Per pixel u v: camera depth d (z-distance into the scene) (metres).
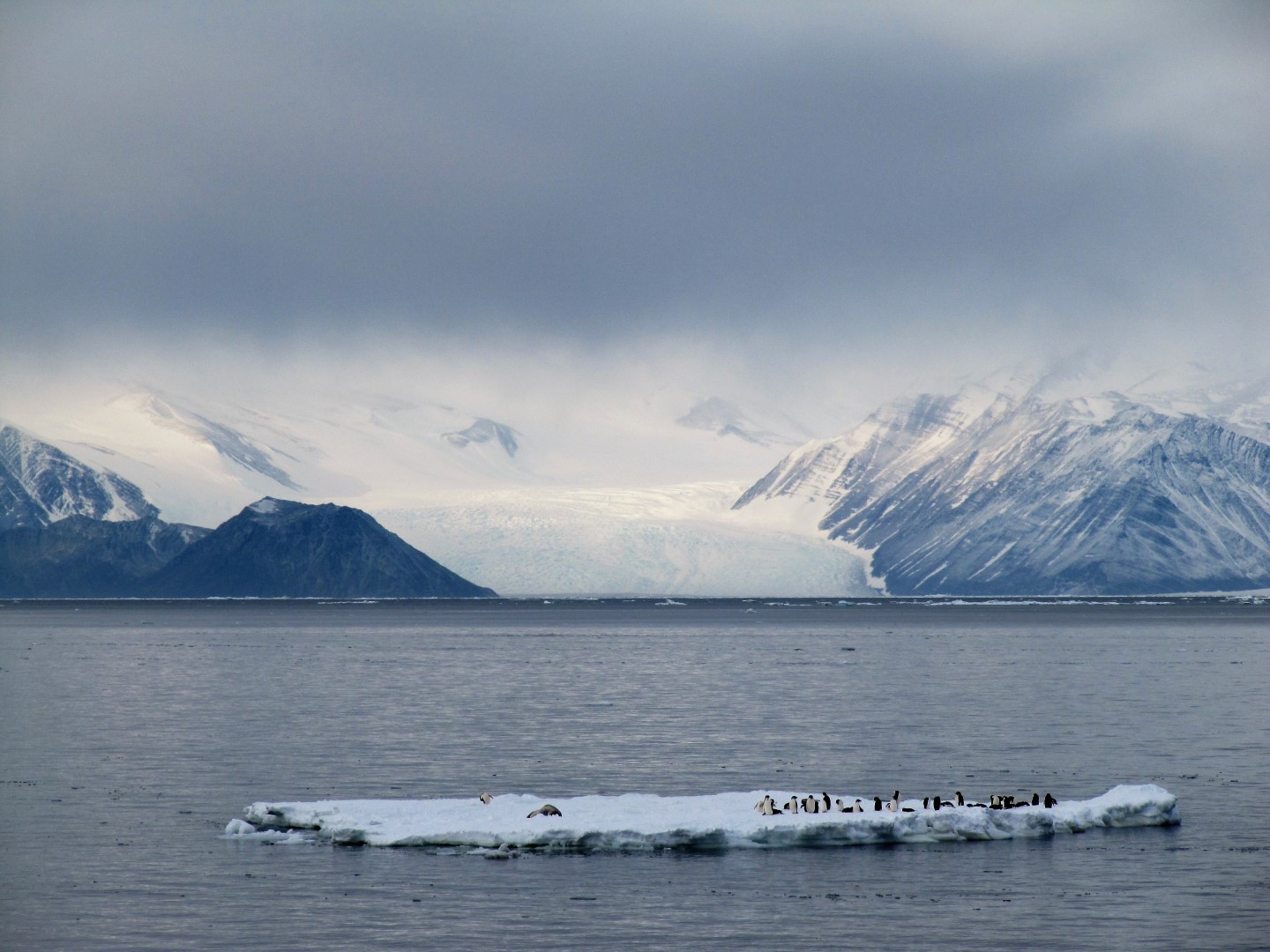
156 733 160.12
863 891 88.38
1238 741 150.62
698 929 81.25
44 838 102.19
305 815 105.00
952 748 145.62
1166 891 88.06
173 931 81.06
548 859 95.75
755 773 129.38
